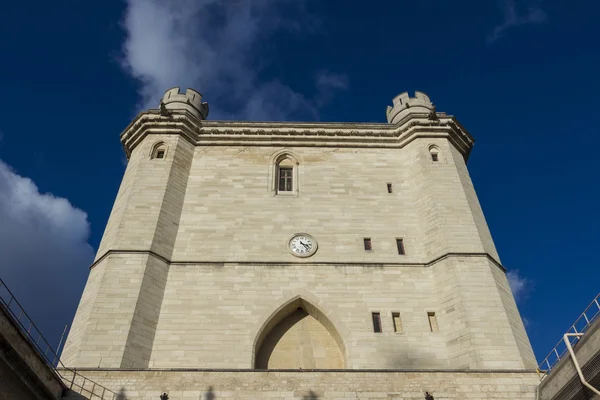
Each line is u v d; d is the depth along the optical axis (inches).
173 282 1031.0
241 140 1333.7
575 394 690.2
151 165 1221.7
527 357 920.9
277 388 789.9
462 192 1182.9
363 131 1341.0
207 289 1021.8
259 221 1151.0
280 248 1100.5
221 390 786.8
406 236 1134.4
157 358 917.2
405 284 1043.3
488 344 909.8
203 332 956.6
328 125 1360.7
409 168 1272.1
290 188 1262.3
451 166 1248.2
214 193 1208.2
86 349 882.8
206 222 1144.2
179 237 1113.4
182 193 1198.3
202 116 1455.5
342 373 808.3
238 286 1029.2
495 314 954.7
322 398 781.3
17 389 672.4
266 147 1330.0
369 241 1126.4
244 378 799.7
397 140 1339.8
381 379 803.4
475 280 1007.6
